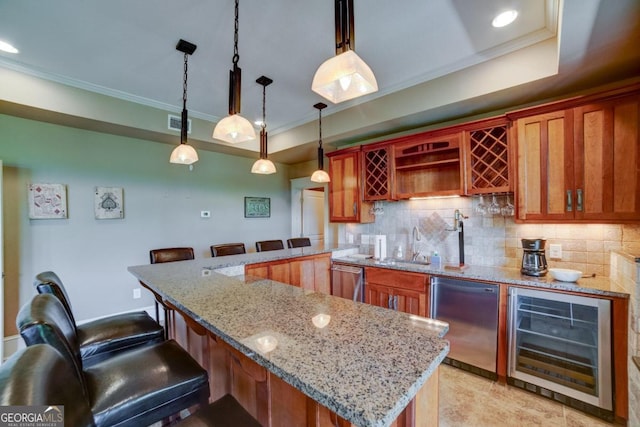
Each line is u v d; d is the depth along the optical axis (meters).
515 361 2.20
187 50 2.32
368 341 0.96
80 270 3.33
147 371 1.23
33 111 2.78
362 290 3.13
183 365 1.29
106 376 1.18
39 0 1.77
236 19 1.76
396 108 3.04
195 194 4.36
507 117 2.44
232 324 1.11
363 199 3.52
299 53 2.37
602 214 2.01
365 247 3.82
